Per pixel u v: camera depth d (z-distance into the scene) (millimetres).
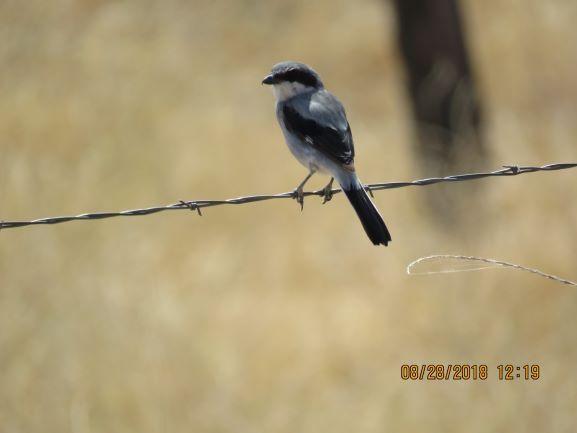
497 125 19688
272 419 10852
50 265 11109
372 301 12562
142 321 11070
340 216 15016
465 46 18203
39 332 10453
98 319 10828
